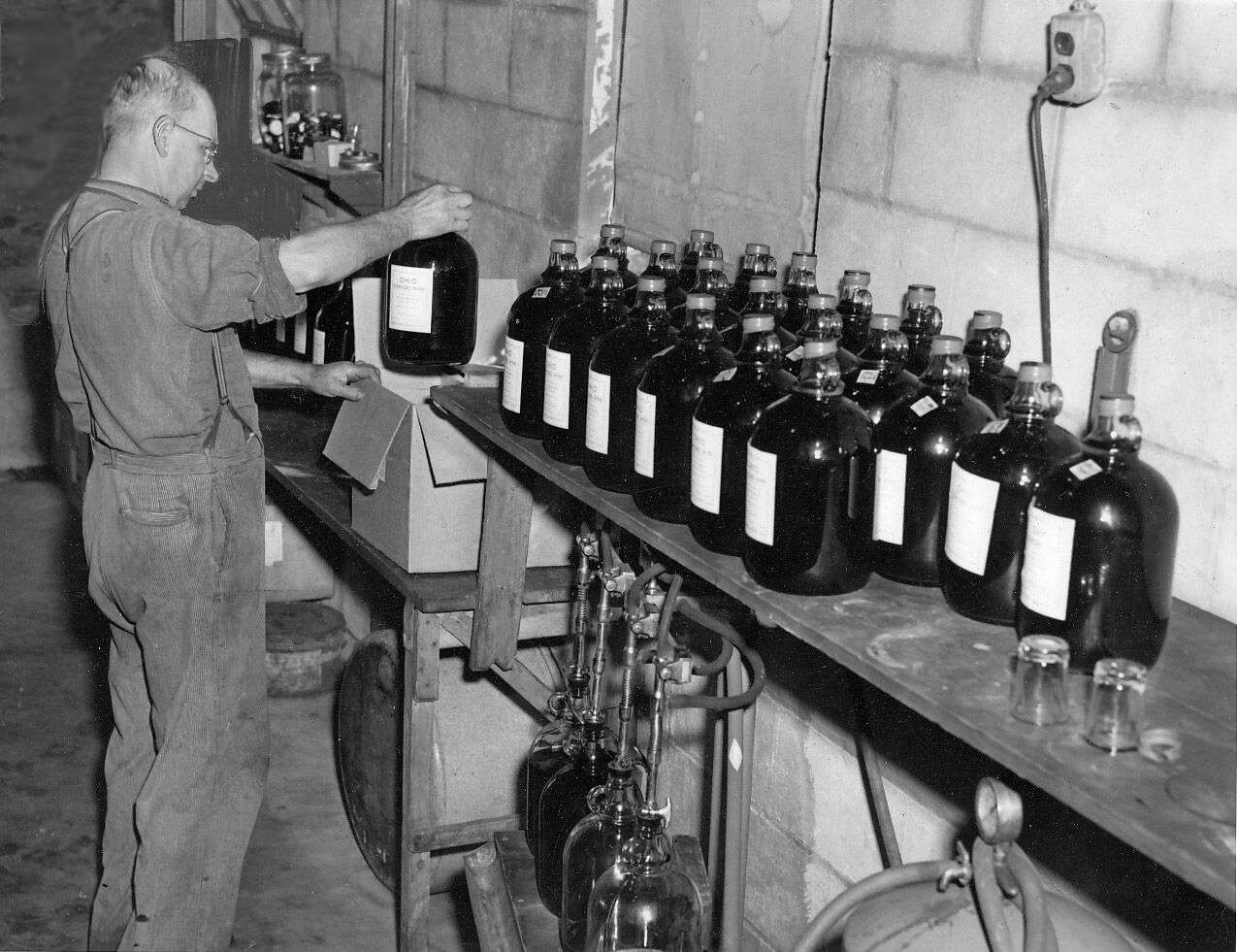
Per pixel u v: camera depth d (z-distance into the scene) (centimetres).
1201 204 142
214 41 416
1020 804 116
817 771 218
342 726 279
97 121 529
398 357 225
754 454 133
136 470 223
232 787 237
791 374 149
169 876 232
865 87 192
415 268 220
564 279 189
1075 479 117
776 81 220
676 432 151
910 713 195
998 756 104
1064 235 159
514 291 257
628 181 268
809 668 217
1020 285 168
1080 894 166
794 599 133
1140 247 150
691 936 166
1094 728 104
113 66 534
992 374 152
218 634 231
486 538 217
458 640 230
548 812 191
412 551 228
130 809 248
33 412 537
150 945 233
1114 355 153
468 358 228
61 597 425
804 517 131
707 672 174
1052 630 118
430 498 227
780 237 223
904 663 117
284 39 441
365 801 274
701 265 179
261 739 242
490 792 262
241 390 230
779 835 230
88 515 229
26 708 349
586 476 169
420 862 239
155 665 233
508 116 298
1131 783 98
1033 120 156
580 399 171
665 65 251
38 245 529
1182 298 145
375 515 241
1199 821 93
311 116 387
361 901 276
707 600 194
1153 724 110
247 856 289
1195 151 142
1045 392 127
